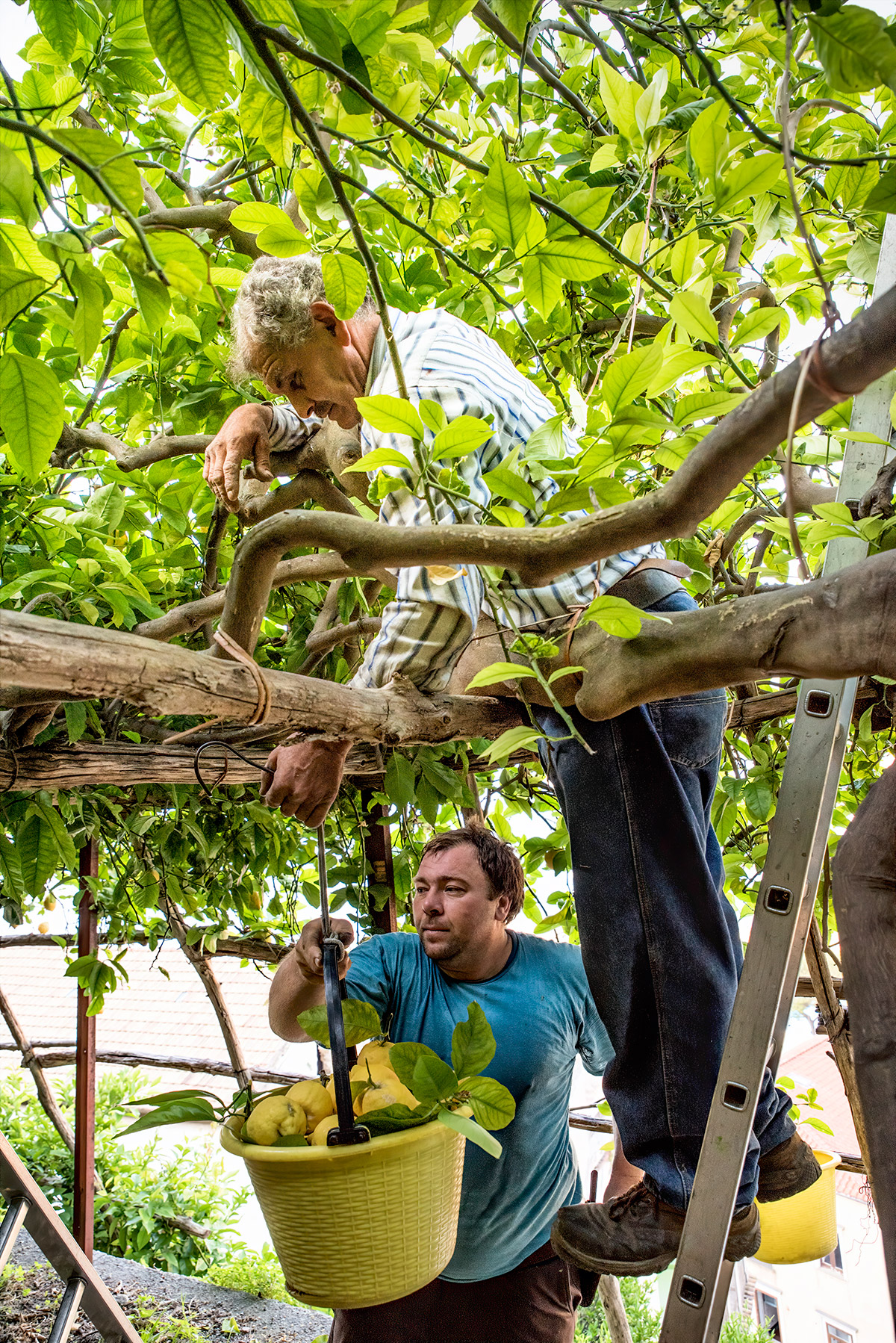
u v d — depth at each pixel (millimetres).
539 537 878
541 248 1012
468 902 1929
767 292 1942
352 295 987
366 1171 1146
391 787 2123
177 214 1792
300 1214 1162
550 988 1953
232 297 1896
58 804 2270
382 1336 1946
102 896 3203
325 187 1053
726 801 2266
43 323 1717
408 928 3166
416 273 1938
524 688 1428
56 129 668
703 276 1373
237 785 2553
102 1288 2270
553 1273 2031
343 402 1535
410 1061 1123
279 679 1111
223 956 3652
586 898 1450
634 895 1416
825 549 1579
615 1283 2980
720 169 944
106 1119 5801
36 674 788
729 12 1667
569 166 1972
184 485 1961
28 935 3887
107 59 1591
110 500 1840
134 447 1964
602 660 1229
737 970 1448
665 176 1606
